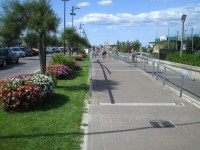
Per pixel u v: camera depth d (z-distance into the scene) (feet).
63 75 56.85
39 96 31.37
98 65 91.25
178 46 139.54
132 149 20.86
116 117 28.91
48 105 32.83
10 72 82.38
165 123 27.17
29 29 43.45
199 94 42.39
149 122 27.40
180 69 69.92
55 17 43.96
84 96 38.78
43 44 46.85
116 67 81.71
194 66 64.44
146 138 23.11
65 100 35.78
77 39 127.65
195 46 153.17
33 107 31.53
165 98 38.58
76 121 27.02
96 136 23.40
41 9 43.62
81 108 31.99
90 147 21.13
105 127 25.68
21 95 30.40
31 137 22.72
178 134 24.16
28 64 115.75
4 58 101.91
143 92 42.52
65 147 20.88
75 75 63.26
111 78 56.85
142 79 55.88
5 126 25.35
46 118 27.91
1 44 172.14
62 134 23.53
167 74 66.18
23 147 20.72
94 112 30.73
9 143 21.40
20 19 43.91
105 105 33.96
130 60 114.62
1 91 30.45
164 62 80.94
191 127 26.12
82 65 92.84
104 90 43.50
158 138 23.13
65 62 66.18
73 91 42.04
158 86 48.11
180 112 31.35
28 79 32.81
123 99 37.37
